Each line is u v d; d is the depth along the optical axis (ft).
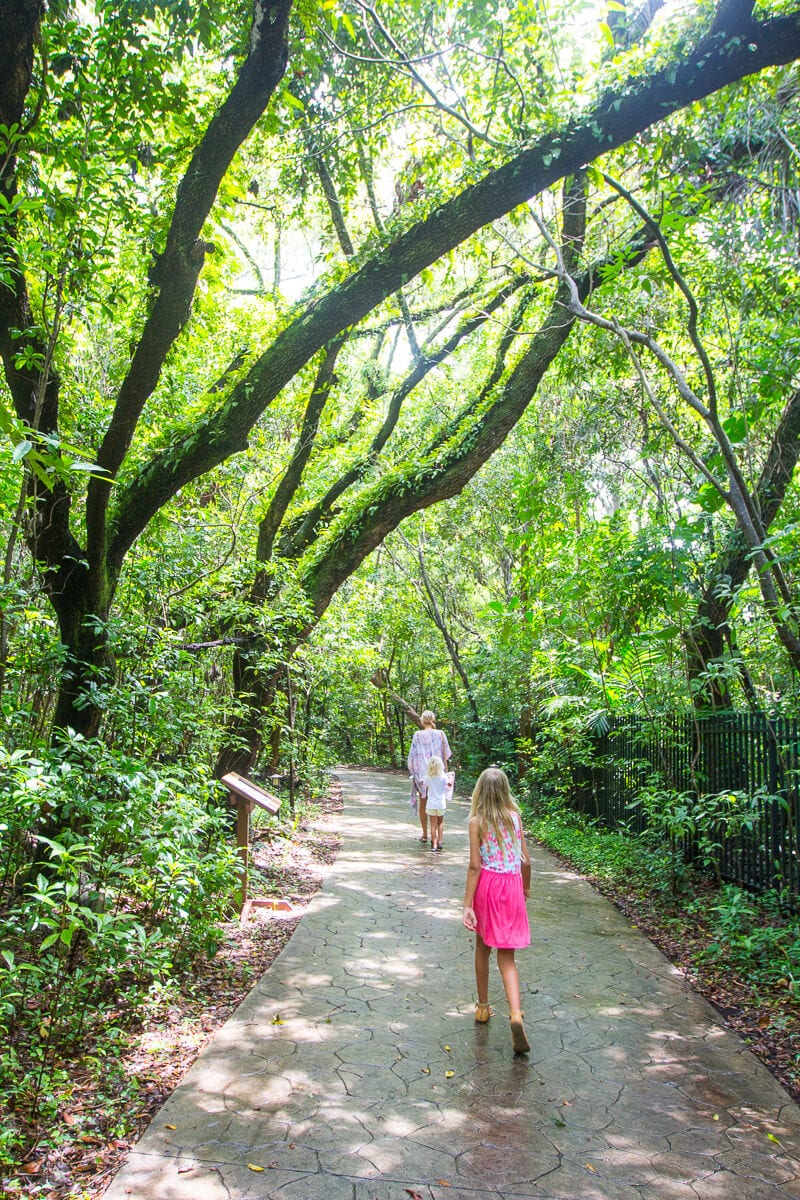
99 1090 12.28
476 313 35.68
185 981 17.03
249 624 29.99
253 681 30.71
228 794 24.50
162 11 20.54
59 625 20.74
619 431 34.78
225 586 30.50
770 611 20.35
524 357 30.78
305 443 31.09
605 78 20.18
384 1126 11.62
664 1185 10.34
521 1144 11.23
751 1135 11.61
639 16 25.55
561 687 39.78
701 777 26.37
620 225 29.09
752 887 23.81
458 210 20.71
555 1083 13.14
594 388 36.01
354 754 96.53
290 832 35.27
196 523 30.07
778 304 25.45
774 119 22.35
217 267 26.99
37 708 20.77
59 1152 10.70
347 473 36.29
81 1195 9.82
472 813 15.88
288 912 23.76
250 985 17.58
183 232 18.56
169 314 19.10
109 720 20.66
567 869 32.27
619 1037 15.10
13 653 19.27
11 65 17.02
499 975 18.61
